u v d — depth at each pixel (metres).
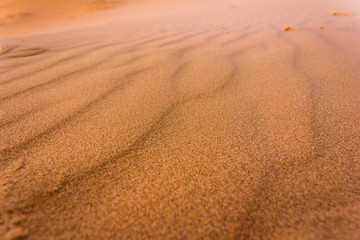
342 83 1.30
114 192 0.65
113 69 1.59
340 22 2.99
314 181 0.68
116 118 1.01
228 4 5.79
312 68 1.53
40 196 0.62
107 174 0.71
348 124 0.93
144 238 0.54
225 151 0.81
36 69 1.61
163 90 1.27
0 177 0.68
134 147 0.83
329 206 0.60
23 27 6.09
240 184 0.67
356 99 1.12
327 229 0.55
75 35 3.03
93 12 7.13
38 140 0.86
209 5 6.03
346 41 2.11
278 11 4.26
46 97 1.19
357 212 0.59
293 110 1.05
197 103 1.14
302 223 0.57
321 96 1.17
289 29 2.68
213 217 0.58
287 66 1.58
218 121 0.99
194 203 0.62
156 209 0.60
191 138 0.88
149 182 0.68
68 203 0.61
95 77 1.45
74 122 0.97
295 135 0.88
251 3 5.50
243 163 0.75
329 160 0.75
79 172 0.71
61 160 0.76
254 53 1.88
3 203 0.60
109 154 0.79
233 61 1.71
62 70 1.58
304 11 4.06
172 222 0.57
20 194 0.62
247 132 0.91
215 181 0.68
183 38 2.54
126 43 2.38
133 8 7.01
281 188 0.66
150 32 3.02
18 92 1.25
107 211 0.59
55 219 0.57
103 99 1.18
